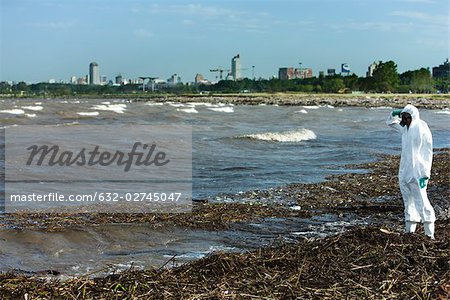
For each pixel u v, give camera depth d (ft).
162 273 26.96
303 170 67.56
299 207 46.88
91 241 35.83
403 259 27.78
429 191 52.70
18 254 32.81
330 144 100.17
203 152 83.61
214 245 35.94
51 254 33.19
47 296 23.89
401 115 34.71
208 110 232.94
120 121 155.94
